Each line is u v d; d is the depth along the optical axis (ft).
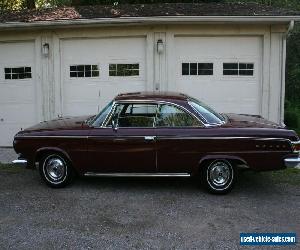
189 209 22.52
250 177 28.78
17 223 20.81
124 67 39.55
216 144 24.35
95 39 39.58
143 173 25.39
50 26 38.60
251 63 38.86
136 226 20.26
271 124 25.52
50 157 26.37
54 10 43.98
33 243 18.49
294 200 23.98
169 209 22.54
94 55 39.65
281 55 38.29
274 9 40.11
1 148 40.40
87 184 27.40
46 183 26.58
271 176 29.01
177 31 38.47
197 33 38.37
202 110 25.34
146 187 26.66
